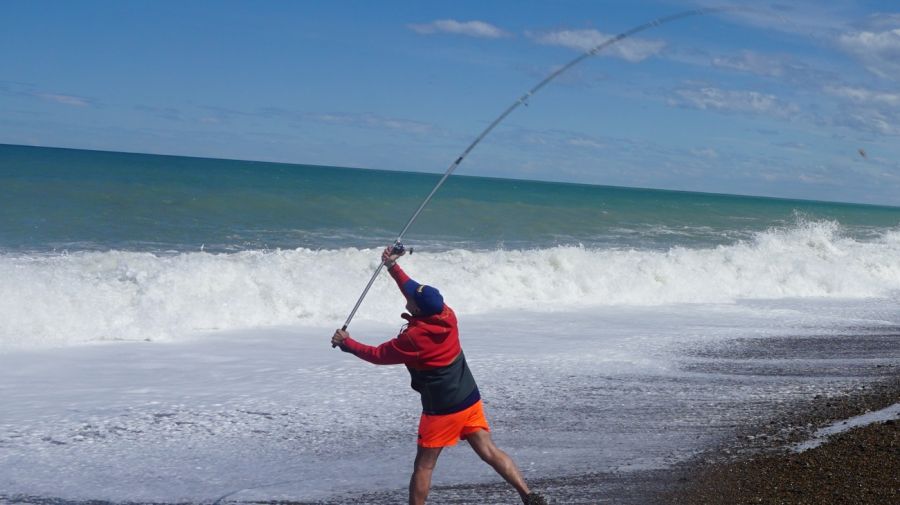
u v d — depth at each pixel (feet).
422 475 15.51
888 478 18.53
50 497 17.08
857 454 20.58
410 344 15.20
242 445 20.72
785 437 22.27
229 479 18.44
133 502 16.99
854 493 17.51
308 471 19.08
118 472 18.62
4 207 63.72
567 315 41.75
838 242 71.61
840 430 23.03
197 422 22.41
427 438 15.38
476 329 36.83
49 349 30.01
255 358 29.99
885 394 27.61
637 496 17.62
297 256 45.50
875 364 32.65
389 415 23.63
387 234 67.72
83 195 73.10
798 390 27.91
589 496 17.61
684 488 18.11
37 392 24.67
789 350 34.96
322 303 38.52
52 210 64.28
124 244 52.06
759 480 18.58
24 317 31.83
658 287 49.80
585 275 48.47
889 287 58.13
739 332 38.83
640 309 44.96
